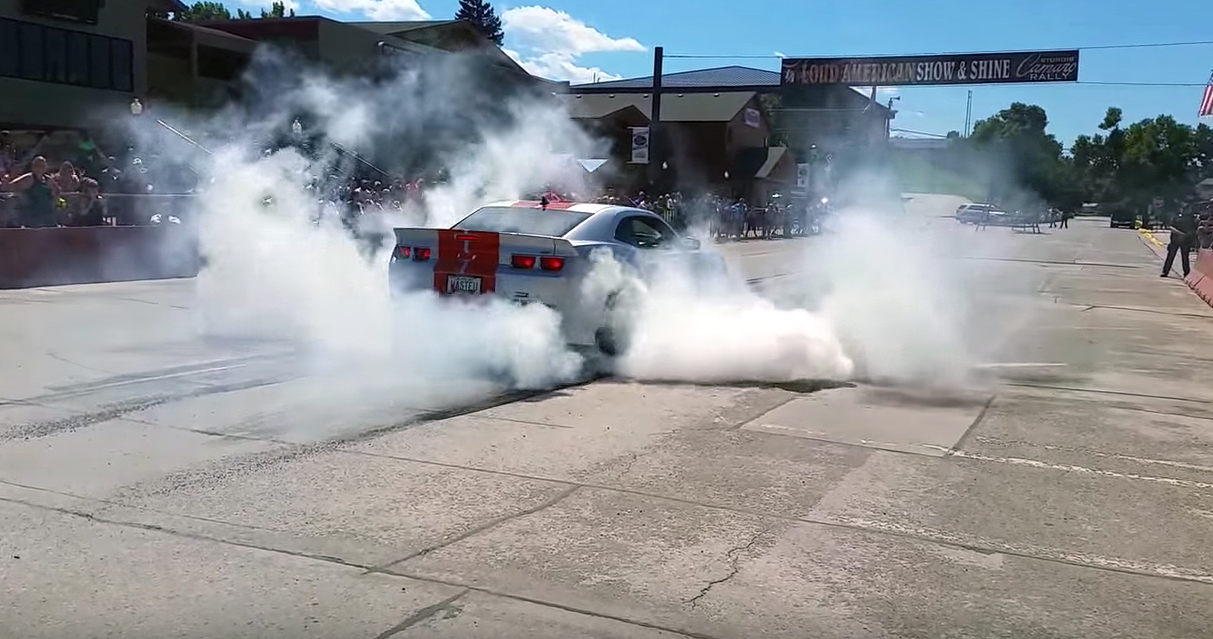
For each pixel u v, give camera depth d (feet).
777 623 12.75
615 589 13.66
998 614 13.20
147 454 19.44
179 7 86.58
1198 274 70.13
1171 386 29.66
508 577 13.98
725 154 176.24
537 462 19.57
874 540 15.83
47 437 20.52
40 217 50.78
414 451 20.06
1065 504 17.89
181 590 13.28
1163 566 15.03
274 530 15.53
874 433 22.71
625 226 31.40
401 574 13.98
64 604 12.76
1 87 69.92
